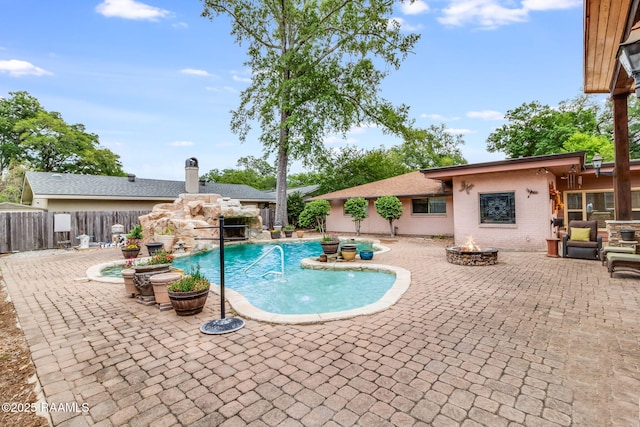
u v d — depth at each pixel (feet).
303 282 25.49
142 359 10.89
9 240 41.65
